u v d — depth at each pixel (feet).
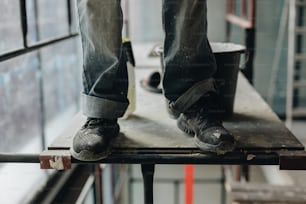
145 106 5.52
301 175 7.66
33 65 6.86
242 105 5.49
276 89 11.39
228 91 4.84
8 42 5.65
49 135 7.21
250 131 4.41
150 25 11.60
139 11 11.50
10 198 5.43
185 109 4.26
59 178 6.57
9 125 6.20
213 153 3.86
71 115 8.57
